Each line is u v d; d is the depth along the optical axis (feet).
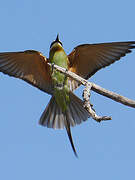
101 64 34.37
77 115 35.99
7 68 35.19
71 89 35.99
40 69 35.70
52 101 37.01
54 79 35.78
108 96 27.14
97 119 25.72
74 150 35.29
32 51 33.94
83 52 34.14
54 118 36.91
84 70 35.35
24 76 35.83
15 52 33.60
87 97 27.02
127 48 32.65
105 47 32.99
